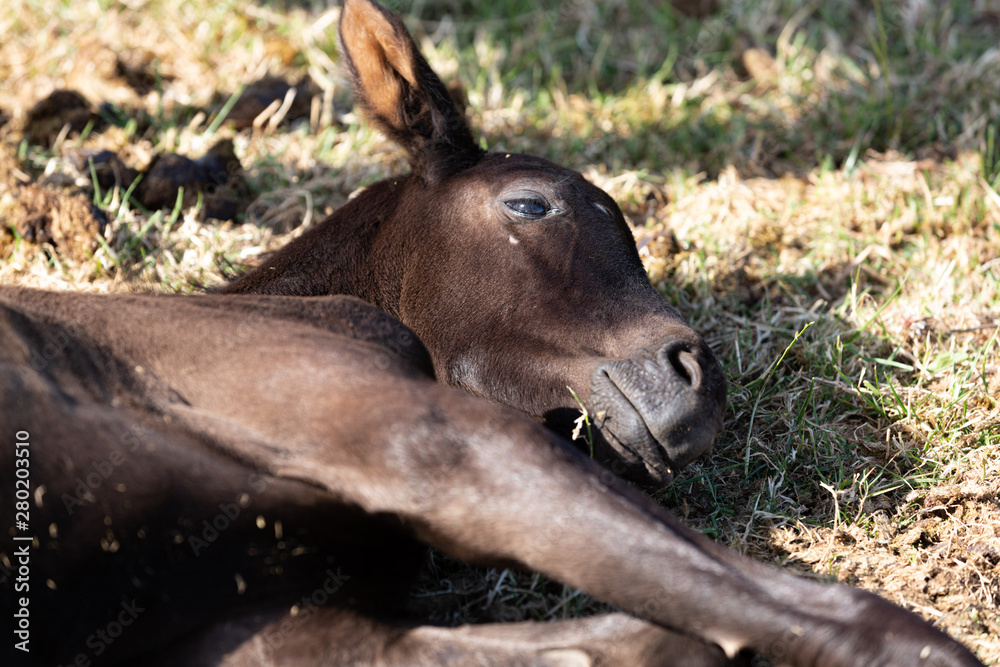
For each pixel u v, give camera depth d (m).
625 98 14.30
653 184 12.14
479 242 7.56
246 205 11.69
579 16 16.20
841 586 5.11
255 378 5.85
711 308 9.96
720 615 5.04
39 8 15.12
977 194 11.36
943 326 9.45
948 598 6.50
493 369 7.17
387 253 8.12
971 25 15.61
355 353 5.98
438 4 16.39
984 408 8.32
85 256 10.16
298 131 12.97
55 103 12.45
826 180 11.92
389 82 8.29
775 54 15.41
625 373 6.47
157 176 11.35
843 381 8.75
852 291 9.62
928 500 7.39
